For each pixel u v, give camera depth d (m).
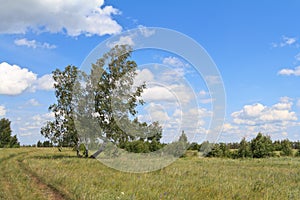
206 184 11.96
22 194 10.09
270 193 10.34
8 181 12.90
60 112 32.41
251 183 12.51
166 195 9.66
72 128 30.17
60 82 32.56
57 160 23.67
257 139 41.09
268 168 21.09
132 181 12.18
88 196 9.22
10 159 25.59
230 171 17.92
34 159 25.19
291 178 15.30
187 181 12.72
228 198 9.53
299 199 9.79
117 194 9.70
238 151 40.53
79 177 12.73
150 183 11.76
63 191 10.29
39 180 13.12
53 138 32.12
